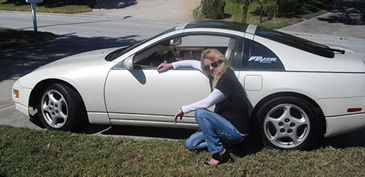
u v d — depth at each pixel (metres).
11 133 3.70
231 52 3.47
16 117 4.42
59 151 3.30
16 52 8.45
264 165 3.14
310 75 3.24
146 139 3.83
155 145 3.52
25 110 3.97
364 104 3.23
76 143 3.50
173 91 3.49
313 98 3.24
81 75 3.65
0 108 4.73
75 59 4.12
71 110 3.74
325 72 3.25
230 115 3.06
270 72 3.29
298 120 3.35
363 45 11.34
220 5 16.23
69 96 3.71
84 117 3.87
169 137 3.91
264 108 3.34
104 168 3.01
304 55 3.35
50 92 3.81
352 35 13.13
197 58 4.24
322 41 12.09
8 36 10.22
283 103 3.31
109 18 17.55
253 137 3.51
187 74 3.46
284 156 3.30
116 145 3.50
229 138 3.09
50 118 3.97
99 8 20.30
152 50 3.79
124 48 4.43
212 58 2.96
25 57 7.89
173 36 3.59
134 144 3.52
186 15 18.02
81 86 3.65
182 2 21.22
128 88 3.59
